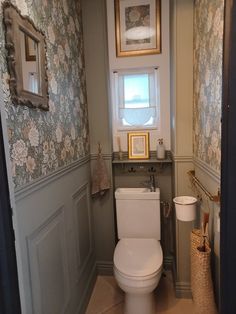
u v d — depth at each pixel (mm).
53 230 1398
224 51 818
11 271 784
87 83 2207
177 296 2061
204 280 1432
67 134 1678
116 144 2473
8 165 818
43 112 1299
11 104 982
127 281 1619
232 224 828
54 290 1393
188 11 1882
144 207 2154
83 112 2096
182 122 2004
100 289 2191
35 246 1182
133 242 2035
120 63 2371
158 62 2322
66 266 1588
